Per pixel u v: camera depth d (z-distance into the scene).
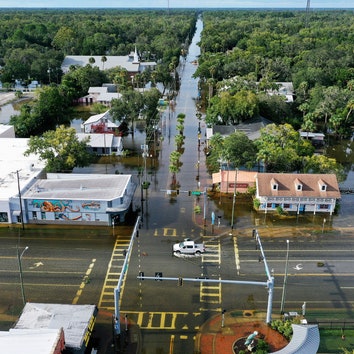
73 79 196.75
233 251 77.12
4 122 158.00
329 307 62.84
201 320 60.12
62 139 102.19
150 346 55.41
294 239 81.06
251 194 98.38
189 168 116.06
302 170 103.19
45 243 79.44
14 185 90.88
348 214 91.44
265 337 56.91
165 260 74.25
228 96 142.38
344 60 199.25
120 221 86.50
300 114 164.25
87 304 62.53
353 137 145.50
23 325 53.69
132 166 117.56
